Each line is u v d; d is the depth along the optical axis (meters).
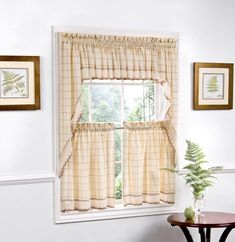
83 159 3.82
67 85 3.74
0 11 3.61
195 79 4.20
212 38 4.28
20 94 3.67
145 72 3.99
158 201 4.08
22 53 3.67
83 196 3.81
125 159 4.01
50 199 3.77
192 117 4.24
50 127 3.77
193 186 3.86
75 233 3.86
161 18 4.09
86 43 3.81
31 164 3.72
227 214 3.91
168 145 4.12
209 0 4.25
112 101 4.09
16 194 3.68
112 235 3.99
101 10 3.89
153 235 4.12
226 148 4.36
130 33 3.96
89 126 3.87
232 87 4.35
